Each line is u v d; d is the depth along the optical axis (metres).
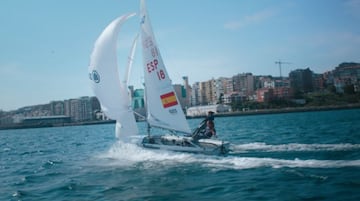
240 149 20.38
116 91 19.56
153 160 17.66
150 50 19.45
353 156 16.16
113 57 19.47
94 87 19.58
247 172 13.77
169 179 13.52
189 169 15.03
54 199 11.71
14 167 20.64
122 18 19.69
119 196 11.59
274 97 145.38
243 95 157.00
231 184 12.07
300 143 22.45
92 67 19.47
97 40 19.58
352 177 11.70
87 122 151.38
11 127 154.38
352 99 129.75
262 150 19.66
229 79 181.62
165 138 19.00
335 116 67.81
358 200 9.33
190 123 83.25
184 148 17.58
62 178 15.38
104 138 45.16
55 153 27.73
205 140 17.91
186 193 11.42
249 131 39.62
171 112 19.09
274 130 38.69
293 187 11.07
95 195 11.91
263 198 10.17
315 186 10.98
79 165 18.81
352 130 30.53
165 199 10.89
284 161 15.27
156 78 19.33
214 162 16.08
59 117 163.50
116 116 19.67
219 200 10.37
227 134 36.75
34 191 13.13
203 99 182.00
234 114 127.25
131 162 17.78
